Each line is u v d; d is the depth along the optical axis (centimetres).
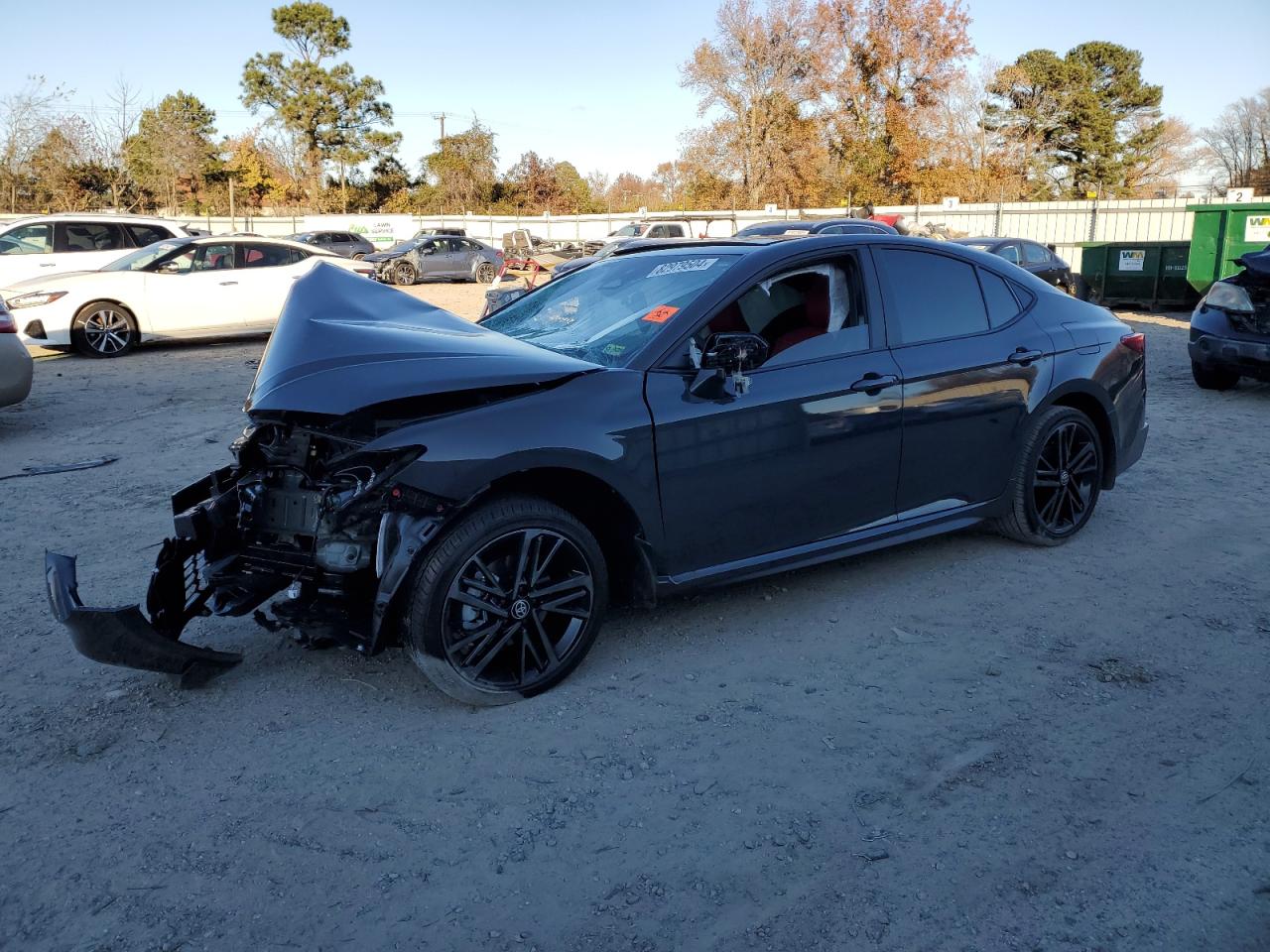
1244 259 873
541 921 239
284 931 236
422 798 288
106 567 473
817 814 279
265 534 352
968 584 448
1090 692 347
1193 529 523
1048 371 467
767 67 4653
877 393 405
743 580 389
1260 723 324
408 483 309
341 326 349
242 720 331
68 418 847
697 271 403
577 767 304
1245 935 231
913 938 231
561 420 333
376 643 312
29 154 3766
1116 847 263
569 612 347
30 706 341
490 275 3123
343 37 5594
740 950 229
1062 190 5631
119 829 273
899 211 3180
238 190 5388
